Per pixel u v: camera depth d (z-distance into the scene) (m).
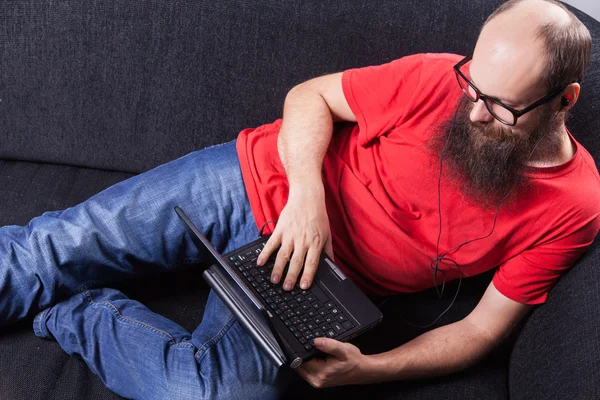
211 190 1.43
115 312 1.35
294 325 1.22
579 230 1.32
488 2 1.60
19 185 1.67
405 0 1.60
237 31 1.61
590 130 1.46
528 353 1.35
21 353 1.34
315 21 1.60
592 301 1.27
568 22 1.18
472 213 1.34
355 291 1.29
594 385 1.16
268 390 1.29
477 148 1.30
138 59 1.63
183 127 1.68
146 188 1.42
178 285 1.52
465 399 1.33
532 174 1.31
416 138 1.39
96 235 1.37
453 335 1.35
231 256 1.30
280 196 1.41
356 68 1.62
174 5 1.60
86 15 1.61
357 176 1.43
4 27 1.63
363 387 1.35
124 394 1.29
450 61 1.39
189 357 1.27
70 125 1.70
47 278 1.34
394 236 1.38
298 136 1.43
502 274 1.38
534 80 1.17
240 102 1.66
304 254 1.30
